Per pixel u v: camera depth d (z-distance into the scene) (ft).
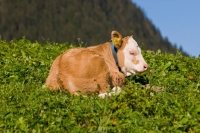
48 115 45.34
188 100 49.19
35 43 71.56
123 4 323.98
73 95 50.88
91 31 304.50
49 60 64.18
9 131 43.04
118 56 54.85
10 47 68.74
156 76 58.70
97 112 46.24
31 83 54.90
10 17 301.02
